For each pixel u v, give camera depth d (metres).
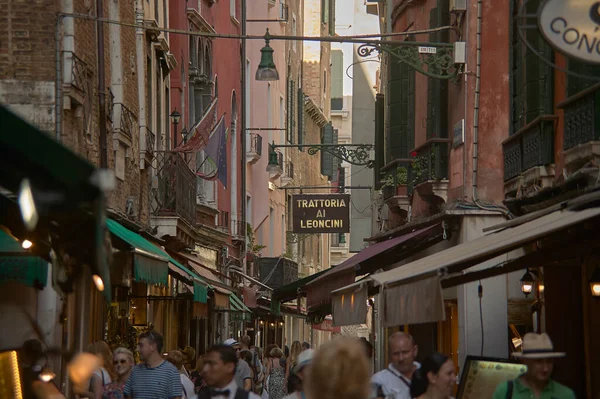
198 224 40.66
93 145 25.08
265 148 63.34
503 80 27.61
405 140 36.88
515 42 25.44
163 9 37.91
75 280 12.12
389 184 36.81
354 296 20.02
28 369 13.45
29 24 22.08
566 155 20.25
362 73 61.72
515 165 24.39
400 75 37.03
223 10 51.12
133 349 29.00
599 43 15.19
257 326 62.66
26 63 22.02
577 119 19.67
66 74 22.17
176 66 40.16
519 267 15.48
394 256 29.44
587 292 21.05
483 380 16.84
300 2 81.31
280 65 70.19
